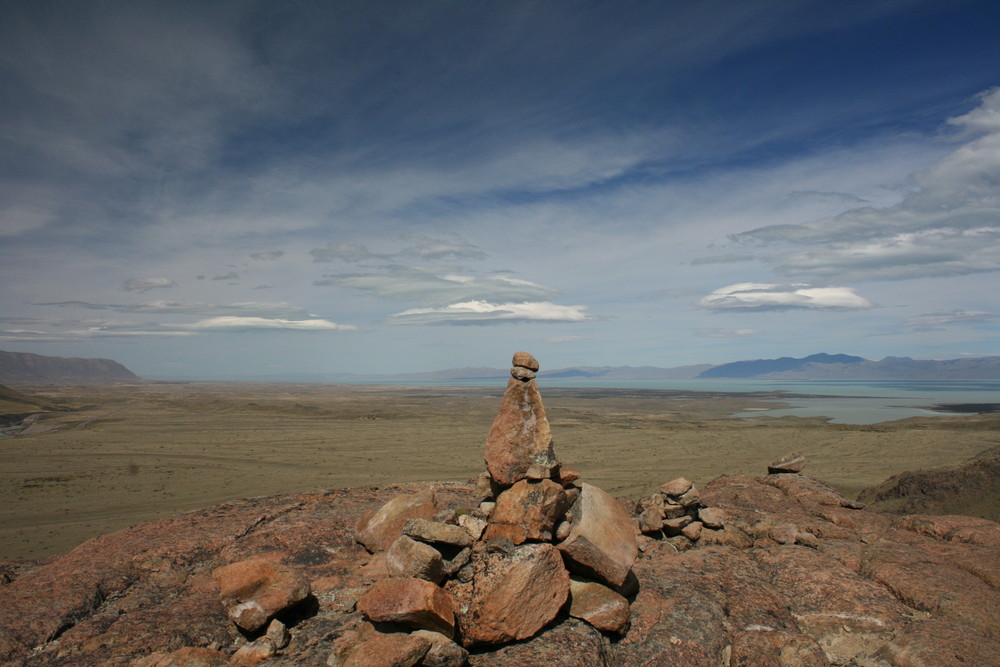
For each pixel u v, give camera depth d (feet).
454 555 24.48
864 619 23.99
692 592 25.53
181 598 24.85
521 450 26.91
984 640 22.17
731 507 41.42
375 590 21.11
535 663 19.95
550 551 22.88
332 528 32.27
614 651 22.20
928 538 32.78
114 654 20.52
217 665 20.08
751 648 21.79
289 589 22.53
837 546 31.65
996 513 77.66
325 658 20.20
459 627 20.94
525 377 27.99
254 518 34.27
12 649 20.31
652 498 36.65
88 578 25.77
